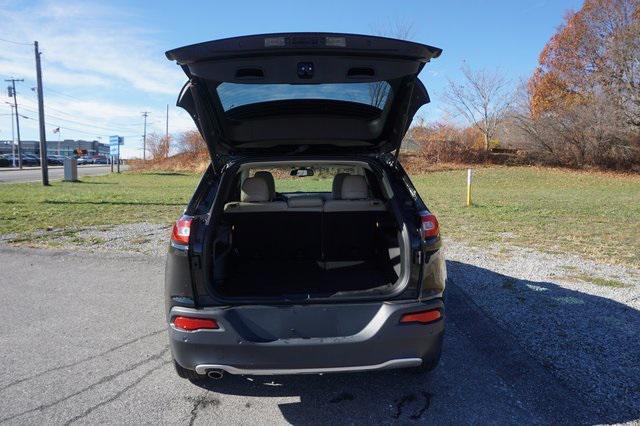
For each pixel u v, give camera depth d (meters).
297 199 3.77
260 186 3.80
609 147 29.23
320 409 2.98
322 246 3.83
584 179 25.72
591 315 4.49
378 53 2.70
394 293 2.78
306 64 2.78
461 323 4.32
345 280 3.34
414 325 2.73
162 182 26.83
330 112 3.45
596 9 34.03
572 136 29.89
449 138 35.97
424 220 2.90
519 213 11.91
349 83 2.97
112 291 5.36
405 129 3.43
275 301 2.72
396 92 3.14
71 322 4.43
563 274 5.93
